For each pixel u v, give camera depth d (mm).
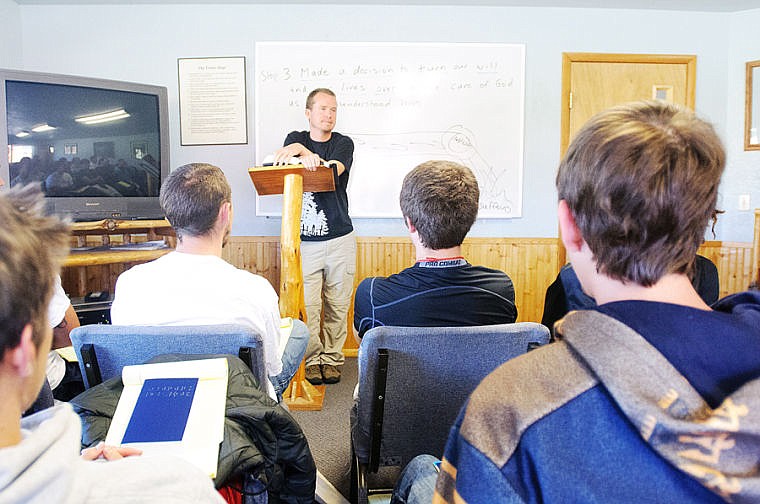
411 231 1460
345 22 3680
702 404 451
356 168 3752
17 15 3607
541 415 491
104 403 1056
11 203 474
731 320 512
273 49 3670
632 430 472
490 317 1438
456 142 3748
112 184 3262
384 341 1238
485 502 488
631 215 538
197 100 3725
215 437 967
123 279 1523
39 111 3035
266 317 1585
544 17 3709
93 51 3678
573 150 595
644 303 519
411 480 1033
